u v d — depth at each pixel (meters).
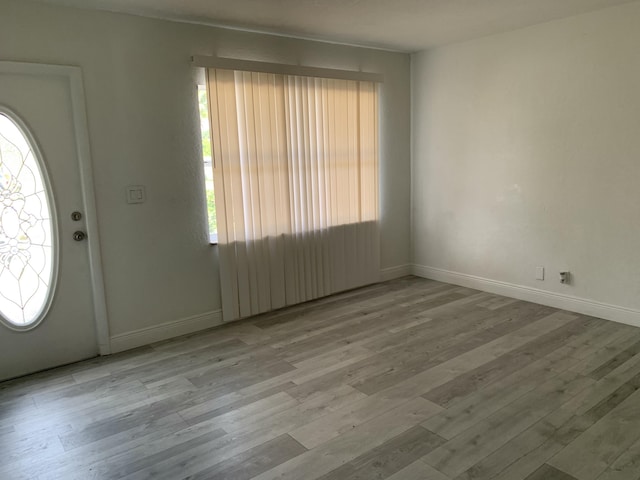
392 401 2.69
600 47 3.64
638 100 3.49
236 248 3.99
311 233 4.46
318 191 4.46
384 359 3.24
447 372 3.02
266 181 4.10
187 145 3.71
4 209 3.07
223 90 3.76
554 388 2.77
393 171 5.16
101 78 3.29
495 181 4.49
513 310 4.14
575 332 3.59
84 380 3.10
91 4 3.14
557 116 3.96
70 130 3.24
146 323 3.65
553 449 2.21
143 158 3.52
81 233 3.34
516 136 4.27
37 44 3.06
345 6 3.35
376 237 5.01
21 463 2.26
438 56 4.82
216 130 3.74
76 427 2.54
